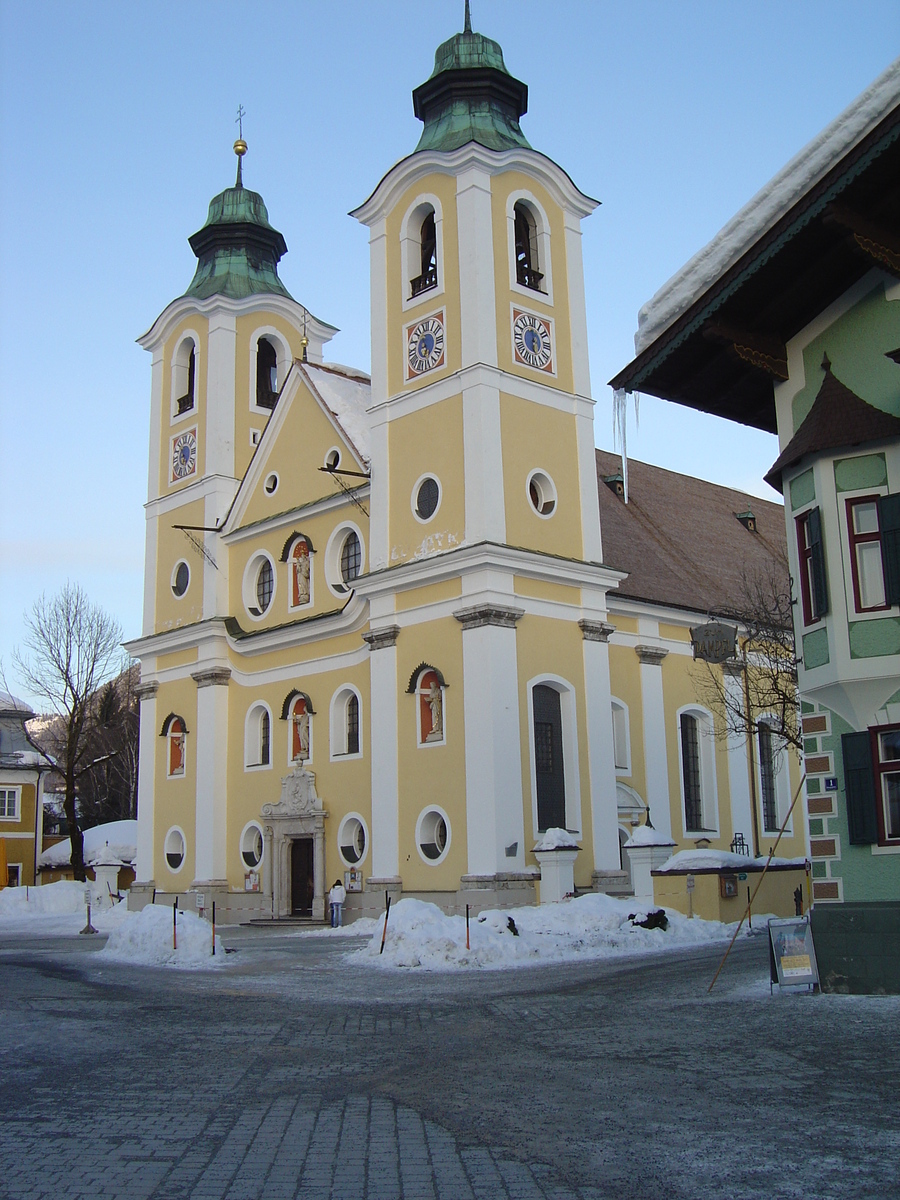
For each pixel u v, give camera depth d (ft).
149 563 158.51
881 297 58.90
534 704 114.52
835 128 56.85
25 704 255.91
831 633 57.41
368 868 120.67
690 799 139.95
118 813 280.51
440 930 81.71
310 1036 48.03
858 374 59.52
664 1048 41.98
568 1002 56.59
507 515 114.93
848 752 57.00
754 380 67.31
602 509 153.69
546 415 121.29
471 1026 49.80
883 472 57.31
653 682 135.85
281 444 142.20
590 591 121.39
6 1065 41.57
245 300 156.15
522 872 106.73
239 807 139.74
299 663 134.51
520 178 125.39
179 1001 61.26
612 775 118.62
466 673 110.83
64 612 208.13
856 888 56.24
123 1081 38.47
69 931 135.95
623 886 116.16
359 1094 36.11
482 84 127.34
